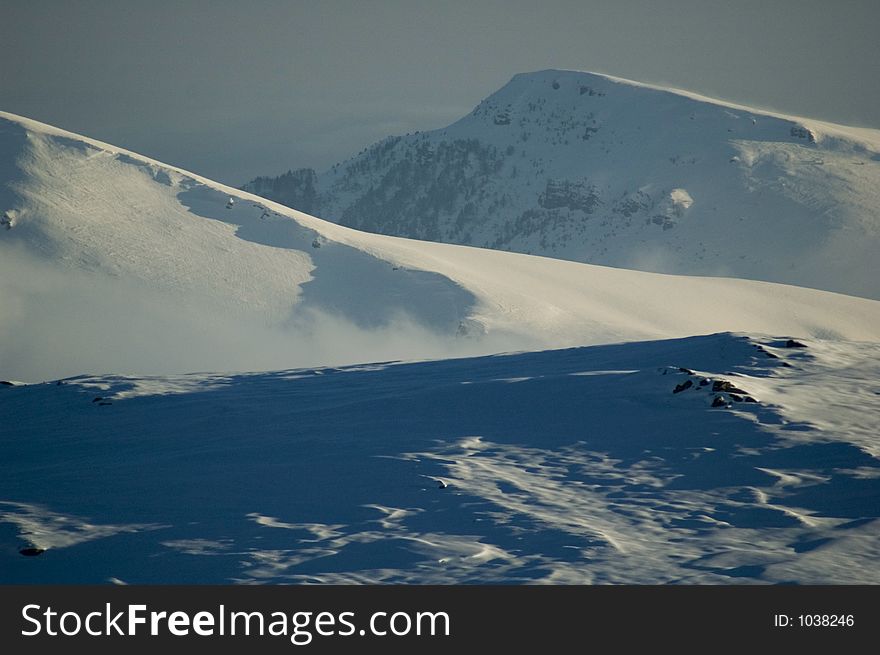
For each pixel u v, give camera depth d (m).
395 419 69.38
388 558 42.12
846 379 71.69
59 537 47.31
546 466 56.94
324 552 43.28
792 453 55.81
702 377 68.81
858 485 50.09
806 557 40.16
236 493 54.34
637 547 42.16
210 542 45.56
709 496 49.97
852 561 39.66
